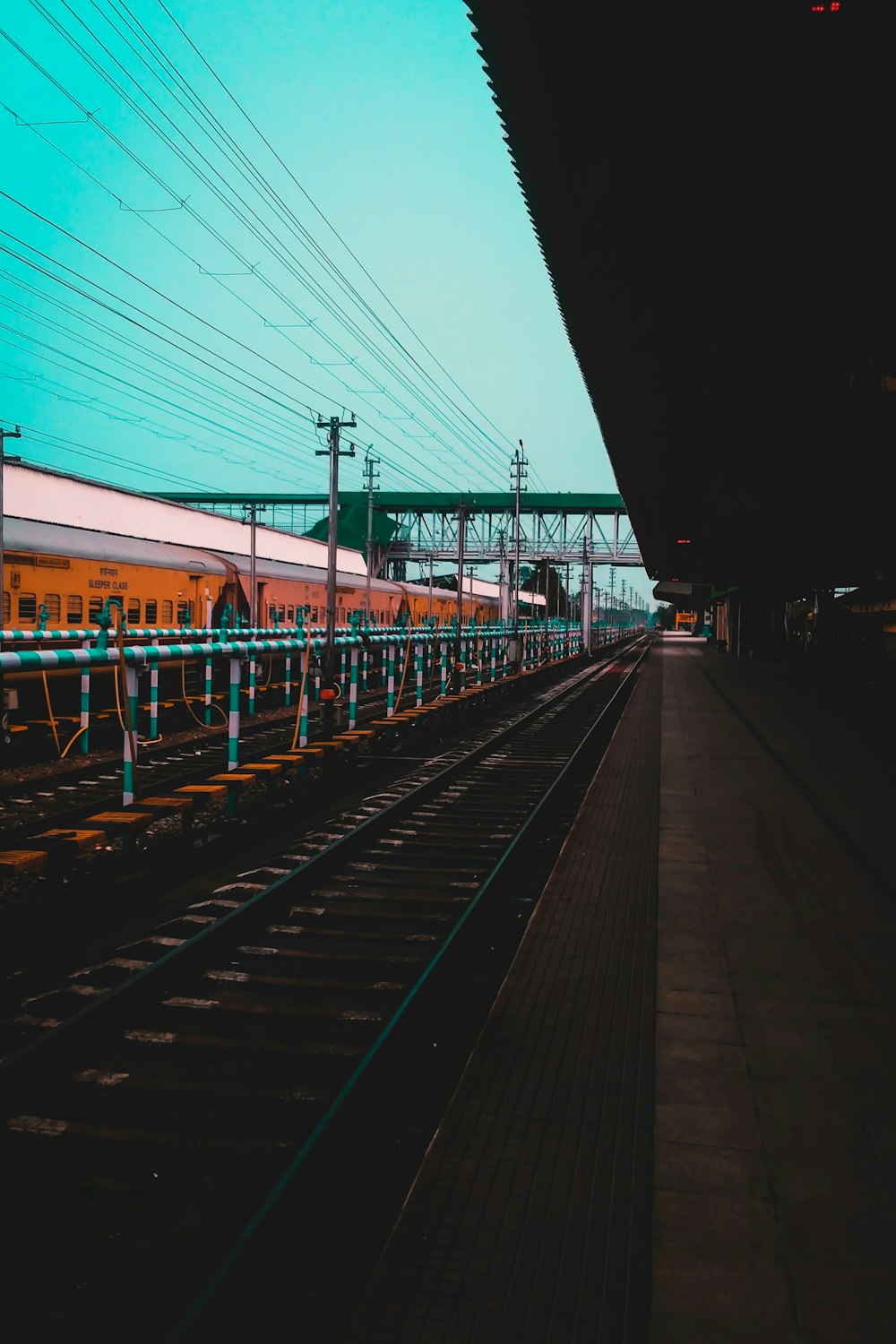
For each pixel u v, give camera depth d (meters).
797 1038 5.07
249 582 30.75
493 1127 4.20
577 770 15.97
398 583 47.50
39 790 13.09
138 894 8.42
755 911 7.45
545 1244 3.38
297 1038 5.63
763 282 12.45
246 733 19.41
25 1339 3.16
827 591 40.06
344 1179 4.09
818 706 26.84
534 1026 5.30
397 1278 3.23
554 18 7.39
